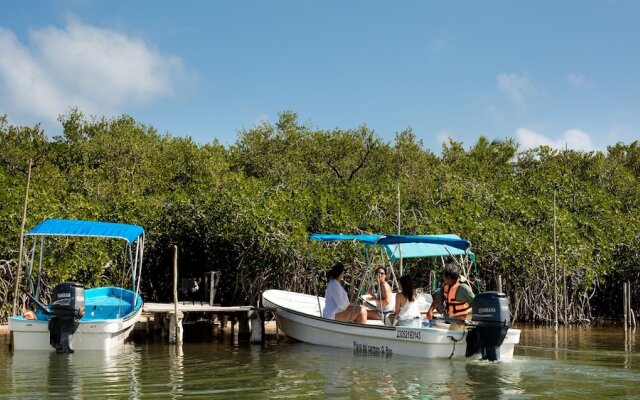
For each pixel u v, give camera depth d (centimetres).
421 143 3547
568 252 2331
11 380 1054
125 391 965
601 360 1268
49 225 1476
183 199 2291
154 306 1722
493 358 1197
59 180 2536
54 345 1362
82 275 2033
